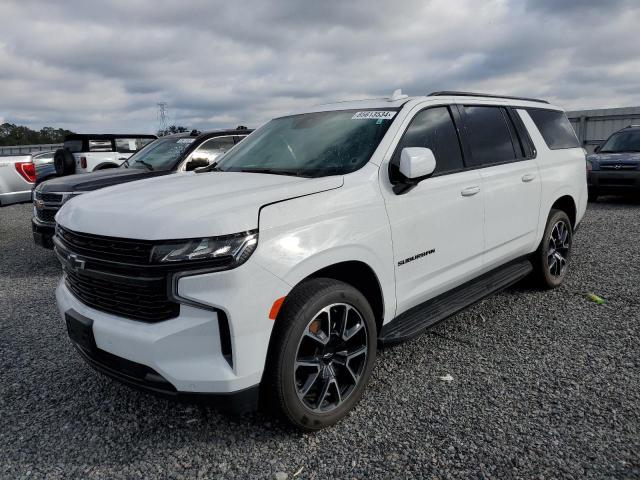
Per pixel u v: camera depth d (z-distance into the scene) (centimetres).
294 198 271
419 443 269
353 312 292
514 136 454
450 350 384
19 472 257
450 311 358
